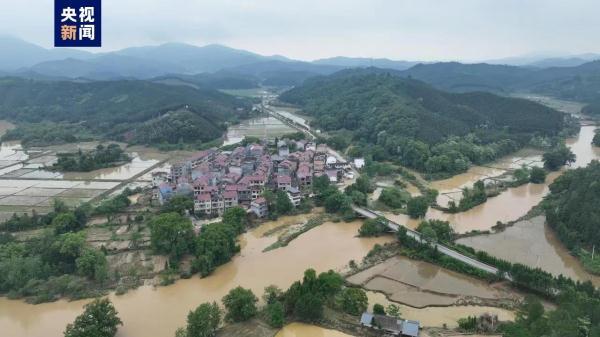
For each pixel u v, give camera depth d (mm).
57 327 96250
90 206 162750
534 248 132250
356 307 96562
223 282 114188
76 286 109562
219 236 124188
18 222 149625
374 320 90812
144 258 126375
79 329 85250
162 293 109062
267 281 114250
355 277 115000
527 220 154750
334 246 135875
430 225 135375
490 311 98500
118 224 151875
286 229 149875
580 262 121625
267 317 94188
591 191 143750
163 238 125438
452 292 106500
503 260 115625
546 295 101000
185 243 124562
